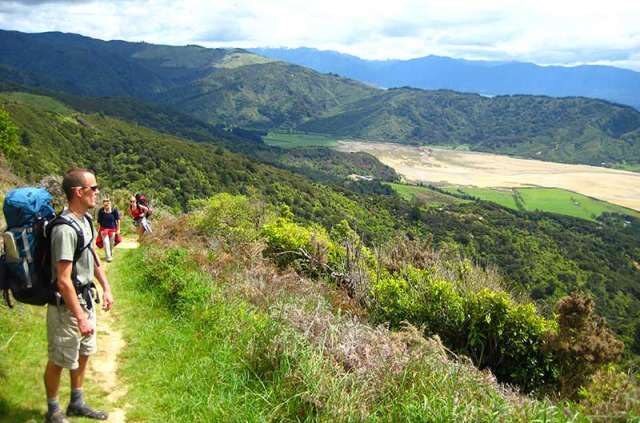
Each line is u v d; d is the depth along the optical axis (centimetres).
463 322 707
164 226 1146
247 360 421
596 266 6800
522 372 666
